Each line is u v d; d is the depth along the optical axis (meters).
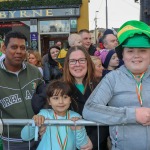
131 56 2.19
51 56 5.50
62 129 2.46
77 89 2.87
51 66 5.36
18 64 3.07
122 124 2.16
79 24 16.56
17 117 3.06
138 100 2.21
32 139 2.74
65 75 2.94
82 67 2.89
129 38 2.15
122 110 2.12
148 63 2.21
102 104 2.21
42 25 16.58
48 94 2.59
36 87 3.12
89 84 2.92
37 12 16.27
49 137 2.46
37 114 2.65
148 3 8.45
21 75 3.15
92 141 2.75
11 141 2.99
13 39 3.04
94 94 2.26
